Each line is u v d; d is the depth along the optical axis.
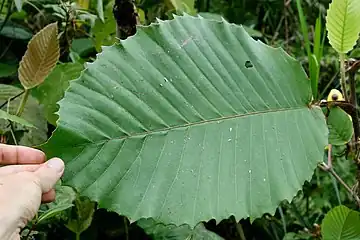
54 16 1.28
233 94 0.69
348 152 0.87
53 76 1.00
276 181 0.65
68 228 1.02
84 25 1.47
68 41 1.19
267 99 0.70
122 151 0.63
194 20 0.71
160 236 0.95
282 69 0.72
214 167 0.65
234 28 0.72
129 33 0.98
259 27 1.79
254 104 0.69
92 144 0.62
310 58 0.92
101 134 0.62
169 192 0.63
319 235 1.06
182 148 0.65
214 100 0.68
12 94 1.00
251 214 0.64
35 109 1.00
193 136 0.66
